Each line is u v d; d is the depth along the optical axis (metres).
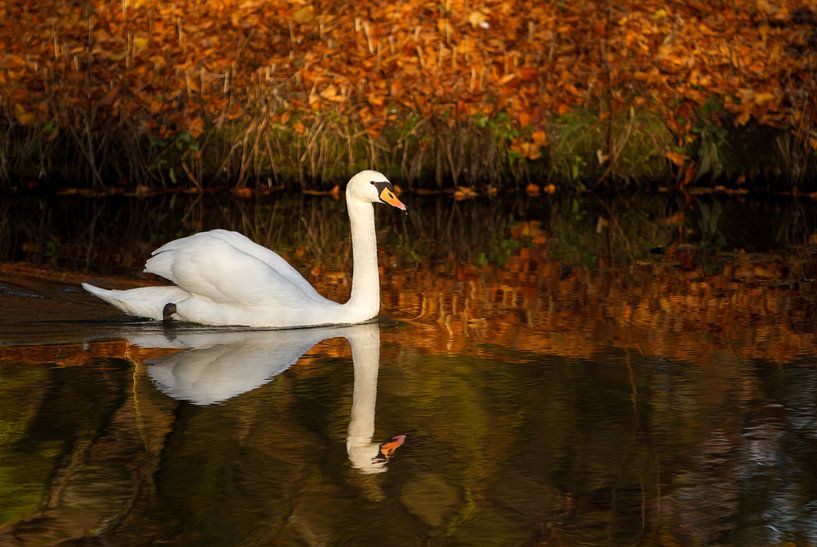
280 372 10.41
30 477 8.05
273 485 7.95
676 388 10.01
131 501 7.68
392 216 18.42
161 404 9.48
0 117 19.59
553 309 12.83
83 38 20.66
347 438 8.79
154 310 12.30
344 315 12.16
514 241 16.62
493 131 19.95
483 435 8.89
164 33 20.81
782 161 20.20
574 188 20.08
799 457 8.52
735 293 13.56
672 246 16.28
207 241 12.18
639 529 7.38
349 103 20.06
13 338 11.42
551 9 21.44
